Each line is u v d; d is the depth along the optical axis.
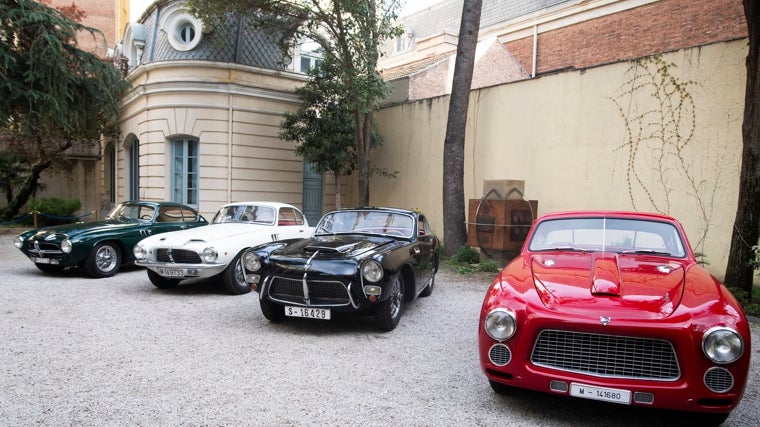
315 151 13.45
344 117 13.70
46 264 8.82
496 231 10.14
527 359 3.40
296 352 4.86
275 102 15.82
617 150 9.84
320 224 7.17
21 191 19.41
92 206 23.20
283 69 15.77
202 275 7.29
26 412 3.42
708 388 3.05
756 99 6.93
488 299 3.75
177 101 14.91
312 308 5.35
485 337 3.58
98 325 5.66
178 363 4.47
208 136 14.90
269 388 3.94
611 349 3.23
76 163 22.91
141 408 3.52
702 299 3.35
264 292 5.59
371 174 15.94
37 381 3.98
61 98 12.17
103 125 18.56
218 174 14.95
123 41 18.52
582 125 10.41
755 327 6.07
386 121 15.52
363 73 12.09
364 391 3.93
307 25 12.45
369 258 5.36
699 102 8.70
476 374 4.36
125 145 18.61
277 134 15.89
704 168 8.63
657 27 15.70
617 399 3.15
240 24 15.23
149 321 5.89
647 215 4.91
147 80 15.57
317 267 5.34
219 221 9.17
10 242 14.05
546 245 4.86
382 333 5.62
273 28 12.65
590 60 17.66
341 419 3.43
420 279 6.59
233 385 3.99
